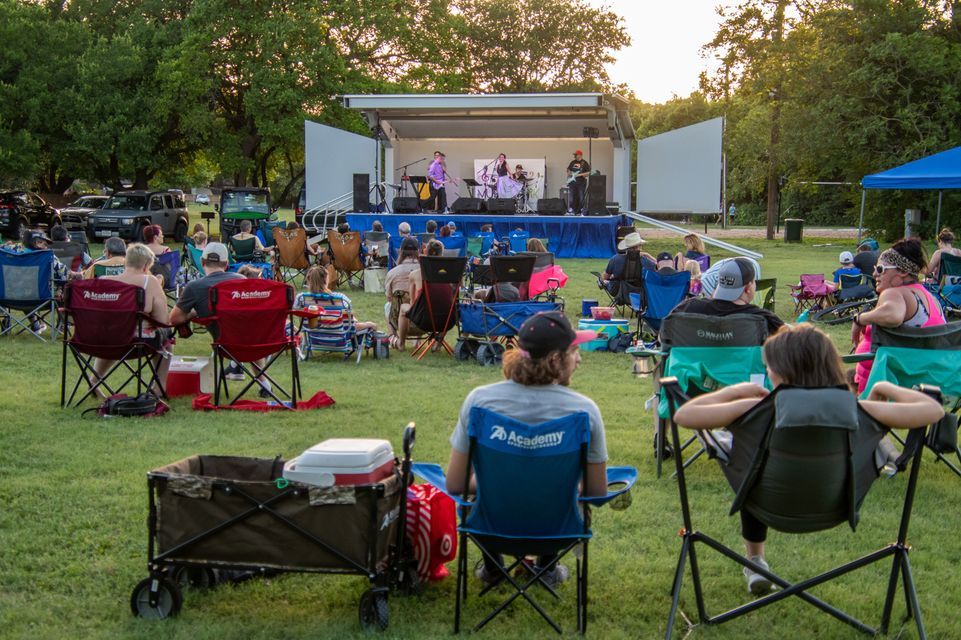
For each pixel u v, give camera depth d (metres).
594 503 3.43
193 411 7.09
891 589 3.48
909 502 3.39
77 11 33.62
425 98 23.50
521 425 3.23
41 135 29.97
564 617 3.62
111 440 6.13
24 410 7.02
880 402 3.18
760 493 3.25
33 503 4.83
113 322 6.86
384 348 9.70
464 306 9.45
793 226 32.16
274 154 41.25
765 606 3.70
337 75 31.53
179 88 30.52
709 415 3.21
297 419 6.82
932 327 5.03
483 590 3.70
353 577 3.96
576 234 22.73
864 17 28.98
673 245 29.36
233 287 6.93
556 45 48.97
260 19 31.19
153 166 31.36
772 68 31.62
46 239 10.82
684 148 24.02
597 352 10.31
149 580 3.55
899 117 27.47
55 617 3.55
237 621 3.53
